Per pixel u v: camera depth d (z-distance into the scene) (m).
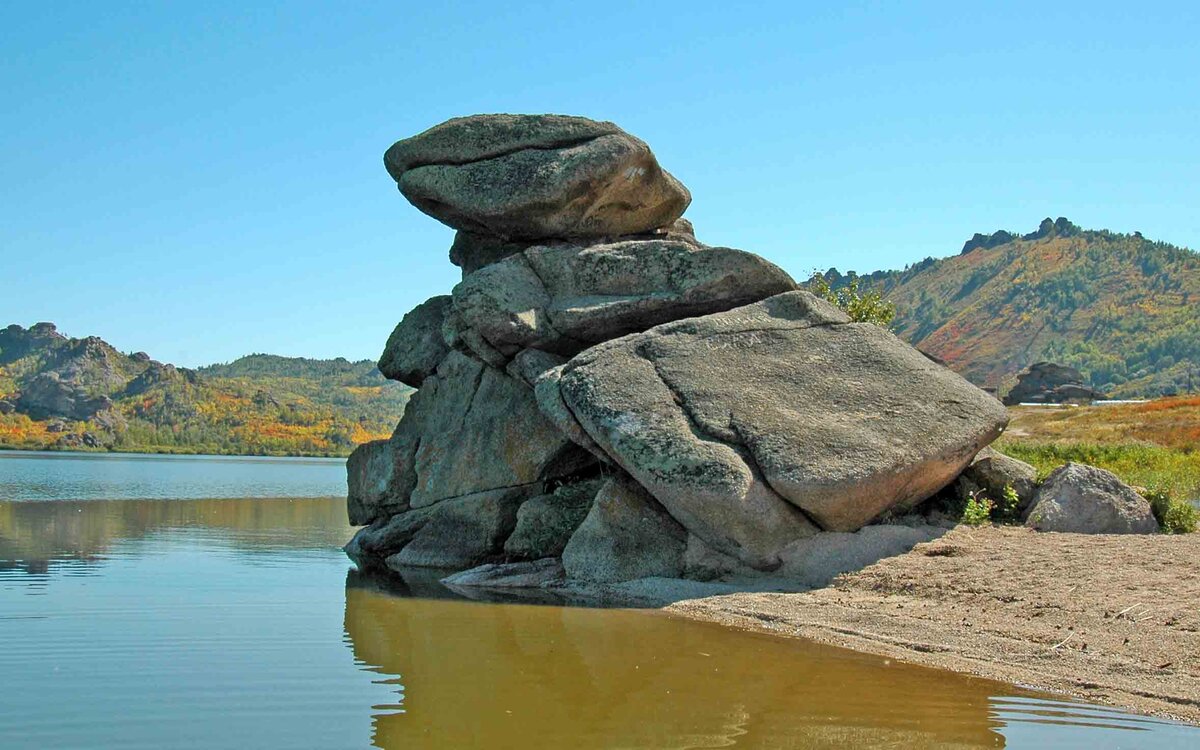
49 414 183.00
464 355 21.75
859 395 16.16
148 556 20.66
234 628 13.25
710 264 18.81
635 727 8.91
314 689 10.16
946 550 15.14
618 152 20.36
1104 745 8.41
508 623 13.66
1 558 19.72
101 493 45.25
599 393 16.33
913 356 17.14
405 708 9.48
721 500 14.88
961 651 11.39
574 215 20.94
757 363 16.62
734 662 11.24
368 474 22.75
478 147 21.00
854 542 15.34
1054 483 17.14
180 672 10.82
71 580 17.11
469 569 19.08
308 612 14.47
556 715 9.27
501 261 20.08
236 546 22.97
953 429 15.79
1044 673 10.51
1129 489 17.16
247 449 175.75
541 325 19.23
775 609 13.78
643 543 16.47
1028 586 13.22
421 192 21.20
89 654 11.64
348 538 25.42
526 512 18.84
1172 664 10.37
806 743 8.50
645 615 14.14
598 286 19.48
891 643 11.98
